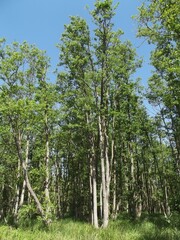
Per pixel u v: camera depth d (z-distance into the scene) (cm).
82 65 2284
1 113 2091
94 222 2166
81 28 2250
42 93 2258
